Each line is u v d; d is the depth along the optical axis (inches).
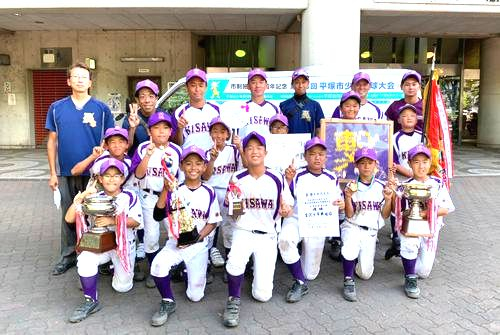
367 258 165.9
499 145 588.7
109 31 542.3
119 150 162.2
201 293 153.6
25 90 566.6
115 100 553.6
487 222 253.9
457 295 157.6
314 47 380.8
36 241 219.1
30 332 133.0
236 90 264.5
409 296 155.9
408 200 159.3
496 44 568.1
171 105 280.7
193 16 447.2
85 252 144.2
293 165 149.5
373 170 162.9
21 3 388.2
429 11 397.1
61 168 176.1
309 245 163.5
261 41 568.1
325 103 253.8
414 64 599.2
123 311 147.5
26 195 321.7
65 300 154.4
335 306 150.3
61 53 552.1
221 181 173.6
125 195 151.7
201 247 149.7
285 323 138.7
